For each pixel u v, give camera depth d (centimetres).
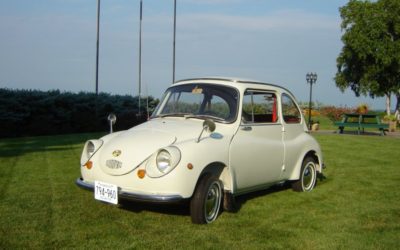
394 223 559
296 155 704
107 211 566
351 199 689
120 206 589
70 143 1352
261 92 648
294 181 726
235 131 580
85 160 546
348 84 3969
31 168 866
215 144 535
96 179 526
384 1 3628
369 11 3609
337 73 3966
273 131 655
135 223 519
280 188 761
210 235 484
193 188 496
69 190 679
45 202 604
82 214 550
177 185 482
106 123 2039
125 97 2166
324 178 873
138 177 493
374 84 3662
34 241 449
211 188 528
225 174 556
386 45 3556
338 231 520
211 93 613
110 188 502
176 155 484
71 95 1912
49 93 1845
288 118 705
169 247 443
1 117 1608
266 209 609
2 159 975
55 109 1817
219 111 596
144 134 544
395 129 2628
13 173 809
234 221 542
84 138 1551
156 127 567
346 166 1037
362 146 1499
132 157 506
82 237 465
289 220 560
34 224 505
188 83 646
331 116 3366
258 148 610
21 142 1377
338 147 1460
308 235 500
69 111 1870
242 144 579
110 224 513
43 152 1113
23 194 648
